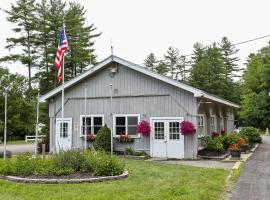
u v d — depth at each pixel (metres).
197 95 19.16
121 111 21.27
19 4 38.75
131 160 18.09
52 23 38.97
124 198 8.53
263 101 45.97
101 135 20.73
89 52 42.53
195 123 19.62
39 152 23.16
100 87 21.86
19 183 10.64
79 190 9.52
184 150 19.78
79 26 41.81
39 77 39.69
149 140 20.52
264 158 19.11
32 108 40.53
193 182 10.99
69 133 22.31
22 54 39.69
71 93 22.52
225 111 30.86
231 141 23.27
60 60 18.70
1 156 18.36
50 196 8.81
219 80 57.06
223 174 12.93
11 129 40.09
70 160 12.00
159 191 9.42
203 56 66.25
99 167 11.48
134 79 21.11
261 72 47.88
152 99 20.64
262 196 9.49
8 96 39.75
